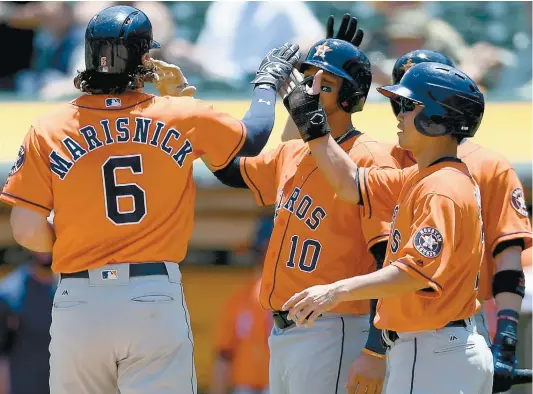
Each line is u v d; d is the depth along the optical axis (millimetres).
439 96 15648
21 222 15898
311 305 15016
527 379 18844
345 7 36594
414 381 15641
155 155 15898
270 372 18578
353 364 17078
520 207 19062
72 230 15836
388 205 16953
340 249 17734
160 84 18609
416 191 15609
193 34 35062
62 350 15906
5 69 33906
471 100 15727
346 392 17875
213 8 34188
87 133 15898
